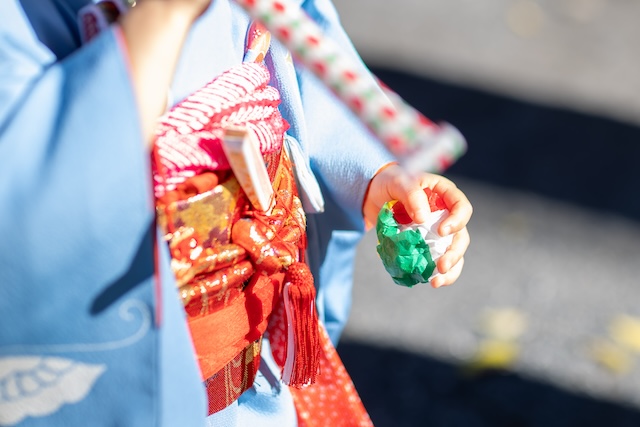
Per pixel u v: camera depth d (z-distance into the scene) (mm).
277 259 722
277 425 817
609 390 1423
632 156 2107
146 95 631
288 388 838
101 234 617
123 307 633
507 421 1360
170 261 676
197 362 692
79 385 642
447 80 2340
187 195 684
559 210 1886
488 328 1535
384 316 1547
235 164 688
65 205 610
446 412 1368
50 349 632
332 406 860
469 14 2719
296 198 789
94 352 636
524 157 2064
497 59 2490
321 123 844
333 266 908
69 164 609
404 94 2250
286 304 741
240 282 715
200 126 690
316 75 609
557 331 1540
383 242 775
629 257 1757
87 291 625
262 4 612
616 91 2395
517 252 1733
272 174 752
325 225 885
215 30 725
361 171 830
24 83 642
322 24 859
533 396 1400
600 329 1555
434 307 1575
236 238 711
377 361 1448
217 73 727
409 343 1492
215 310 708
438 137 577
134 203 619
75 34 688
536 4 2828
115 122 613
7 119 619
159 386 641
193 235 687
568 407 1385
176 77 701
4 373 635
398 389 1400
